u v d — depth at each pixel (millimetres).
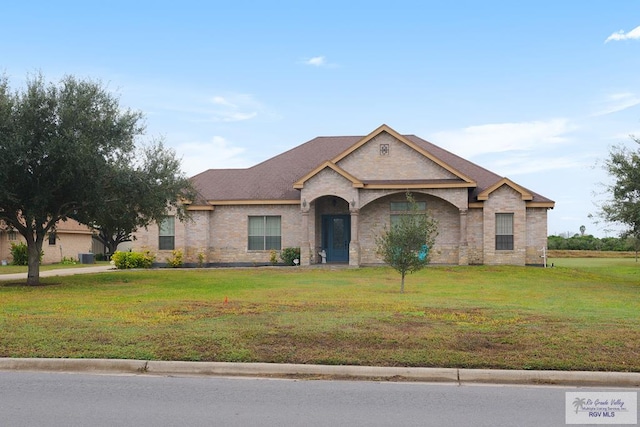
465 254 28828
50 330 10836
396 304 14523
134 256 30797
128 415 6945
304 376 8883
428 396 7832
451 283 22219
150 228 31625
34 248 21766
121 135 21172
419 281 22875
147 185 21516
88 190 20234
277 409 7199
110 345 9844
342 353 9414
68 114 19562
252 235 31672
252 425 6602
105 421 6707
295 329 10727
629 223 23969
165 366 9125
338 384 8445
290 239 31281
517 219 29281
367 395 7855
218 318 12070
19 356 9469
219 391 8023
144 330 10797
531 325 11195
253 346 9773
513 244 29375
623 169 23688
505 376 8656
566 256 56938
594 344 9719
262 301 15352
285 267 28828
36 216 20672
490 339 10023
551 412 7129
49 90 20031
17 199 20109
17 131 19016
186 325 11242
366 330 10648
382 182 29422
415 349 9531
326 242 31609
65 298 16469
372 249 30719
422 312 12906
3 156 18719
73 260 46219
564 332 10516
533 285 21828
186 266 31391
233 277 24359
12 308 13922
